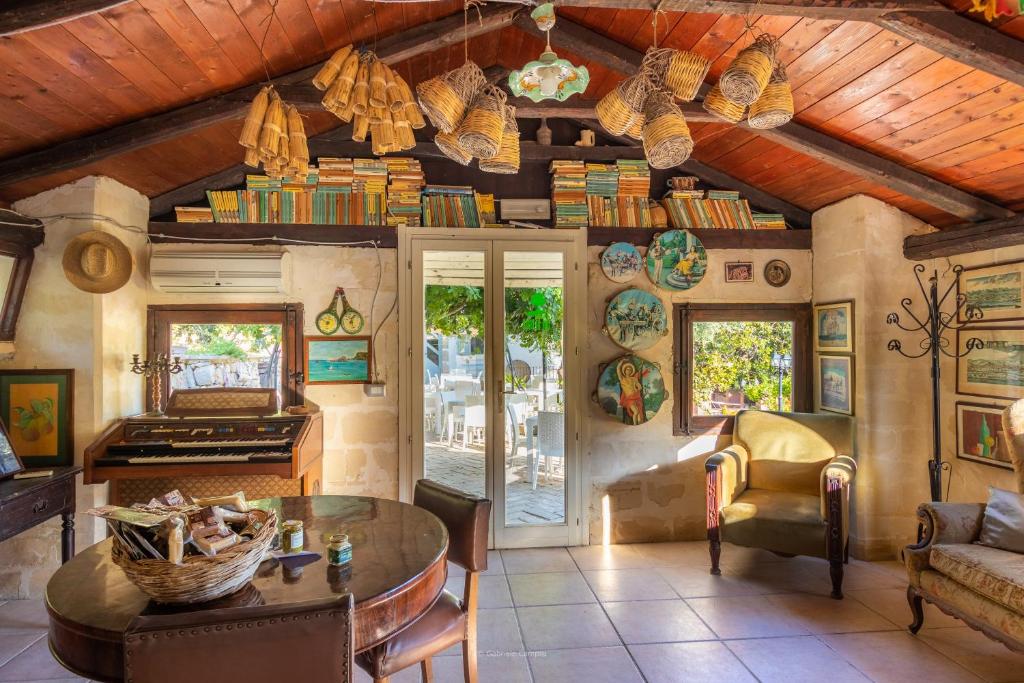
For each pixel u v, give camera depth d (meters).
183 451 3.31
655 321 4.13
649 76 2.13
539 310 4.12
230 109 2.93
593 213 4.16
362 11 2.77
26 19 1.86
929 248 3.66
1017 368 3.18
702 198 4.25
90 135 2.87
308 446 3.49
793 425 3.86
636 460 4.17
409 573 1.68
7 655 2.69
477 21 3.08
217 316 3.86
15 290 3.18
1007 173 2.97
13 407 3.22
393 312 4.00
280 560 1.77
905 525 3.82
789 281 4.27
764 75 1.97
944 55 2.26
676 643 2.77
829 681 2.46
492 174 4.20
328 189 3.96
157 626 1.18
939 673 2.51
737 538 3.44
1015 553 2.57
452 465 4.05
